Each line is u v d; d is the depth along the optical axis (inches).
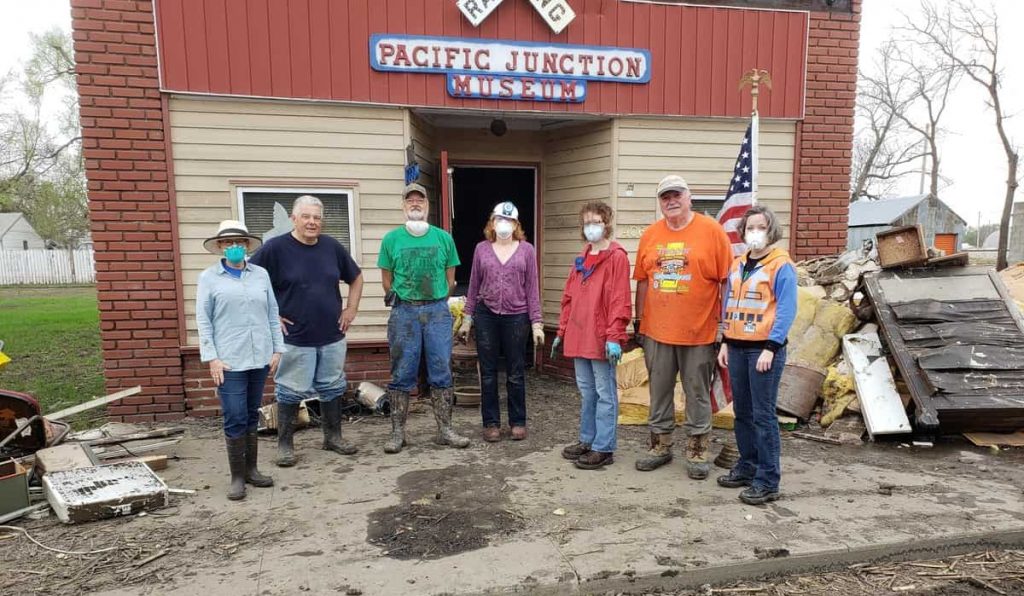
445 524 137.9
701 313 160.6
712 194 267.0
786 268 143.9
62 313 601.0
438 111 244.5
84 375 313.6
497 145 290.2
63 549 128.0
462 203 310.7
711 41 258.1
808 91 269.0
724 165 267.1
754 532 132.6
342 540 130.8
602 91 251.8
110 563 122.0
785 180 273.7
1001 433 196.7
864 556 126.5
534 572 116.7
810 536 130.4
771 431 146.1
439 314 189.8
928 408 187.3
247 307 152.9
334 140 235.8
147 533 135.0
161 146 221.8
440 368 191.6
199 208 227.6
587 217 167.6
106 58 214.5
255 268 158.9
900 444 193.9
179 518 142.6
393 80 235.8
